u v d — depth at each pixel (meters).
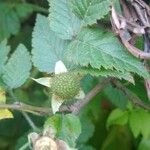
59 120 0.16
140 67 0.16
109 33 0.17
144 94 0.19
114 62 0.16
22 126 0.26
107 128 0.24
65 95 0.16
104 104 0.25
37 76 0.24
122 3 0.17
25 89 0.26
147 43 0.17
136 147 0.27
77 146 0.21
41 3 0.25
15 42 0.27
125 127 0.26
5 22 0.26
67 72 0.17
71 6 0.17
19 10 0.26
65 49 0.18
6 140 0.26
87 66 0.16
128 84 0.19
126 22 0.16
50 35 0.18
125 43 0.16
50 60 0.18
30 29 0.27
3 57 0.19
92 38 0.17
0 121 0.26
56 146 0.15
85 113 0.23
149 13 0.17
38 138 0.16
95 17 0.17
